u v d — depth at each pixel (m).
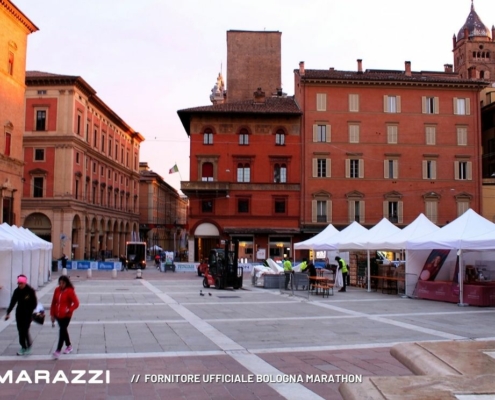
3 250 21.78
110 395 8.94
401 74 66.31
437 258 27.70
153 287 34.44
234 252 33.94
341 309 22.22
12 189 50.72
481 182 62.97
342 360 11.81
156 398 8.77
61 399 8.69
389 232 32.25
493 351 5.57
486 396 4.03
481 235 24.16
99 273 51.47
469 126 63.31
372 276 32.34
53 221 66.50
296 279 32.19
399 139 62.44
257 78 70.88
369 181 61.75
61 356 12.09
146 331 15.88
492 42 113.75
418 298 27.39
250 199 60.62
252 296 28.33
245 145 61.12
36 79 66.75
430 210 62.09
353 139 62.06
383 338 14.80
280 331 16.00
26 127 67.25
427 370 4.97
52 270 52.81
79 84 68.88
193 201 60.47
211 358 11.99
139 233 107.06
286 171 61.53
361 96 62.50
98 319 18.55
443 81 62.62
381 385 4.36
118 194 90.38
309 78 61.50
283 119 61.69
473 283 24.75
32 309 12.34
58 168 66.94
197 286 35.66
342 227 60.88
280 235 60.91
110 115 84.38
